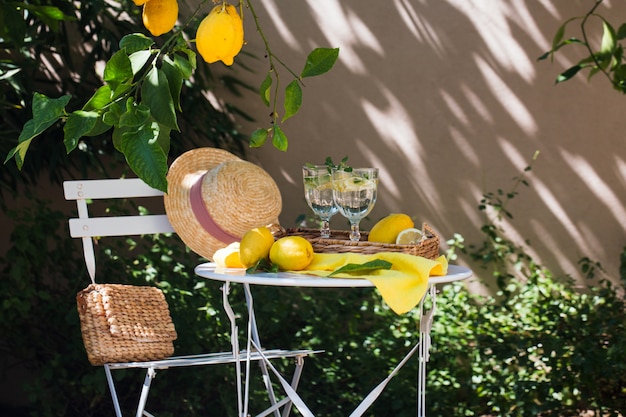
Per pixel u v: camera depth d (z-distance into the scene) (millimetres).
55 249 4504
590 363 3898
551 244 4566
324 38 4789
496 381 4223
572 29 4492
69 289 4414
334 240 2506
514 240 4605
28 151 4516
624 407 4023
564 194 4543
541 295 4332
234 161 2844
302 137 4832
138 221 3246
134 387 4336
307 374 4414
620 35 3678
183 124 4809
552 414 3973
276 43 4840
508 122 4590
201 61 4766
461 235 4676
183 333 4215
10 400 4754
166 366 2832
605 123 4488
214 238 2793
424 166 4699
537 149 4562
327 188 2594
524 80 4559
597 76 4484
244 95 4863
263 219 2770
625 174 4477
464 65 4625
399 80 4711
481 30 4598
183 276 4402
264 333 4387
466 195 4660
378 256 2379
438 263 2332
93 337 2885
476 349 4328
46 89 4777
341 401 4336
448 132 4664
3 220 4809
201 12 4766
